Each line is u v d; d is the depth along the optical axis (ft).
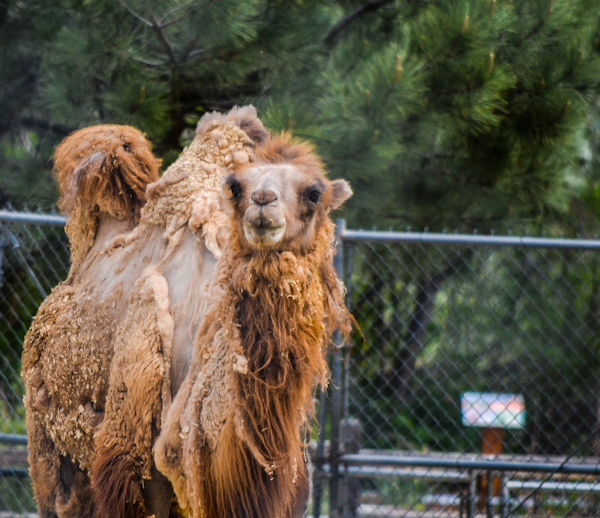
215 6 71.31
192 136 94.53
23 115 97.09
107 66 75.97
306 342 31.30
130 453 37.68
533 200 96.68
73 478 46.03
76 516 46.24
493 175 92.32
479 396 64.39
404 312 95.81
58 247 80.94
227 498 32.68
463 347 97.96
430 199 99.91
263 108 78.18
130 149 47.39
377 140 75.41
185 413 34.14
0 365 89.35
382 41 86.28
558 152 92.79
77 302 44.70
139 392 36.96
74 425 42.80
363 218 91.20
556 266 93.09
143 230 43.47
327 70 80.53
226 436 31.83
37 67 94.22
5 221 58.23
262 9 82.33
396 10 92.48
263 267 30.58
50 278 81.05
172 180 42.73
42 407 45.44
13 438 58.95
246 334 31.71
